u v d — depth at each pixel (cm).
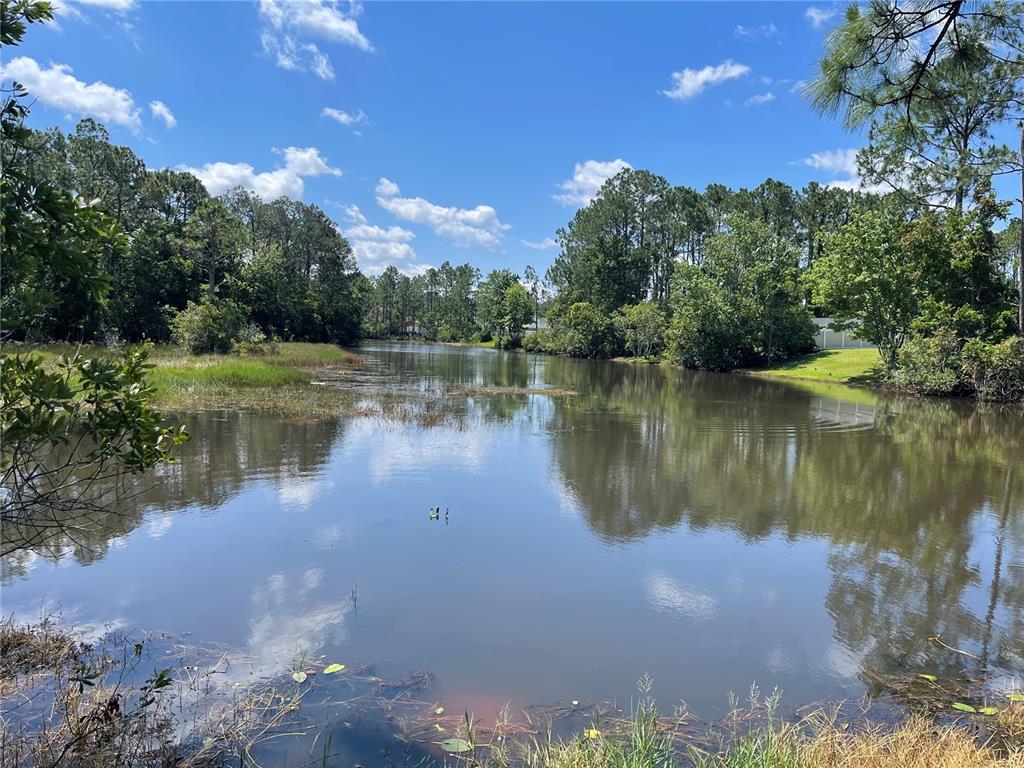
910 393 2450
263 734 347
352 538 696
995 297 2608
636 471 1061
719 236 4041
